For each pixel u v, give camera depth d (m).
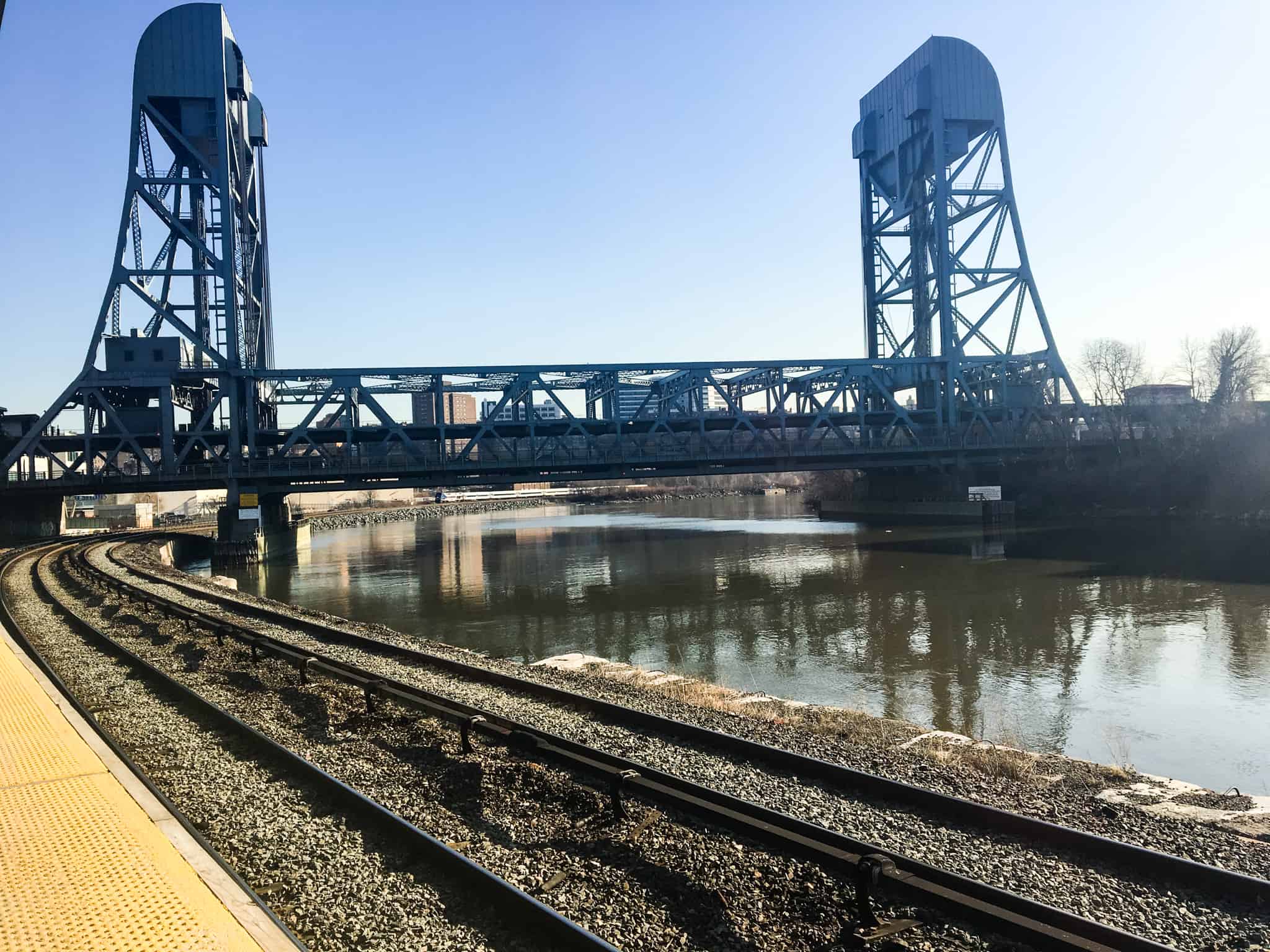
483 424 76.12
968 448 90.81
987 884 8.41
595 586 53.22
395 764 13.06
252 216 86.62
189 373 72.50
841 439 88.44
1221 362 100.00
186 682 19.38
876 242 104.44
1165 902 8.59
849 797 11.80
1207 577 48.59
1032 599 43.50
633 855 9.62
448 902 8.43
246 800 11.30
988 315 94.50
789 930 8.05
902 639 34.66
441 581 58.41
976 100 93.31
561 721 15.67
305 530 98.38
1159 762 19.08
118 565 51.88
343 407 74.81
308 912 8.28
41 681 15.57
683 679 23.92
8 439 77.62
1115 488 90.31
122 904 6.72
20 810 8.77
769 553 69.62
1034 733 21.58
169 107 75.81
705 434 93.75
